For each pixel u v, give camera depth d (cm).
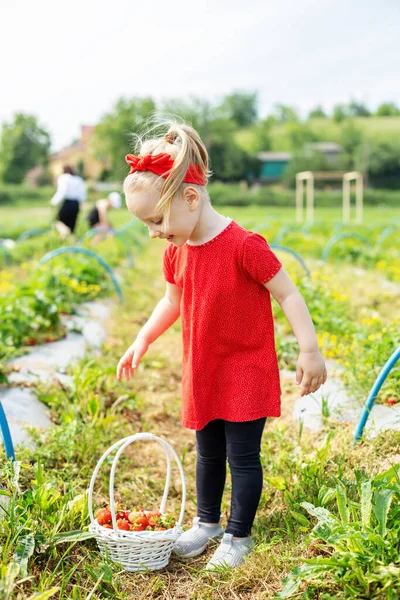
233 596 239
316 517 259
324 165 5719
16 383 426
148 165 232
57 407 410
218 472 274
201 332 253
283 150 6562
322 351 496
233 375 255
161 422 425
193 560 268
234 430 258
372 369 404
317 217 3309
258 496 260
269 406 255
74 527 270
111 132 5862
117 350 579
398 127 6400
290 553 250
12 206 5262
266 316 254
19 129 6881
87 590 238
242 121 7381
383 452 306
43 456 327
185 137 235
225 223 251
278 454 339
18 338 535
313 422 377
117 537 245
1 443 324
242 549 258
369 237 1446
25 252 1264
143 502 319
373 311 666
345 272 962
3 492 264
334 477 275
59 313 662
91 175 6316
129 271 1072
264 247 248
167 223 235
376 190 5772
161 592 246
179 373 526
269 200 5009
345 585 215
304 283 655
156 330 281
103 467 344
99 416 407
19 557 237
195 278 252
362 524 226
